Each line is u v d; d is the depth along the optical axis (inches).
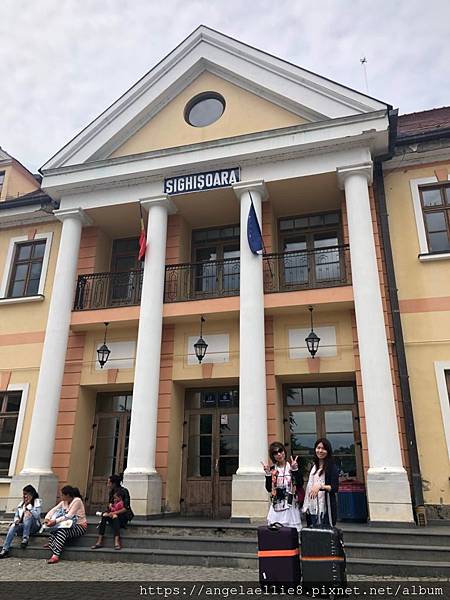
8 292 513.7
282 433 408.8
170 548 301.4
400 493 313.0
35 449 400.2
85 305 466.3
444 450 353.1
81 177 466.3
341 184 415.2
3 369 477.1
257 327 383.6
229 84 479.2
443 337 379.6
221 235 496.1
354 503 354.9
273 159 424.2
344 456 398.9
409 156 427.8
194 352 433.4
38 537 324.8
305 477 398.9
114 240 526.3
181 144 471.5
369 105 413.1
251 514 333.7
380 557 262.2
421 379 373.7
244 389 367.6
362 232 381.7
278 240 470.6
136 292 489.7
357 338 394.0
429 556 257.4
